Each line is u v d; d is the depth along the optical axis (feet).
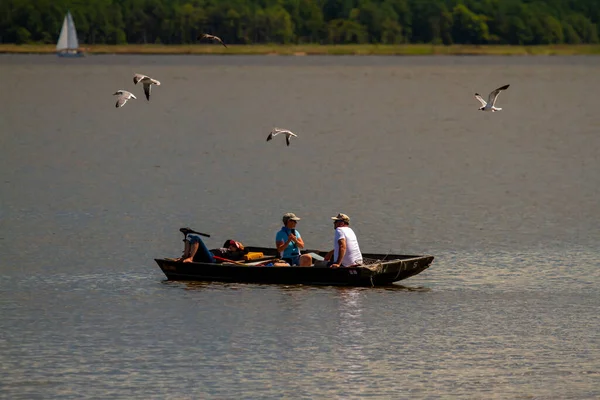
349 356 193.98
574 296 239.30
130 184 424.87
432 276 260.01
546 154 557.33
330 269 243.40
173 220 339.16
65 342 201.87
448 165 502.79
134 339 203.92
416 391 176.45
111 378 182.19
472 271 265.95
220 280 250.16
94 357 193.06
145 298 234.58
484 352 196.75
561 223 339.16
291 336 206.08
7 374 183.83
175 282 250.37
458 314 222.69
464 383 180.34
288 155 541.34
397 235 317.01
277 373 184.85
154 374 184.34
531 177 458.91
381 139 645.10
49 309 225.56
